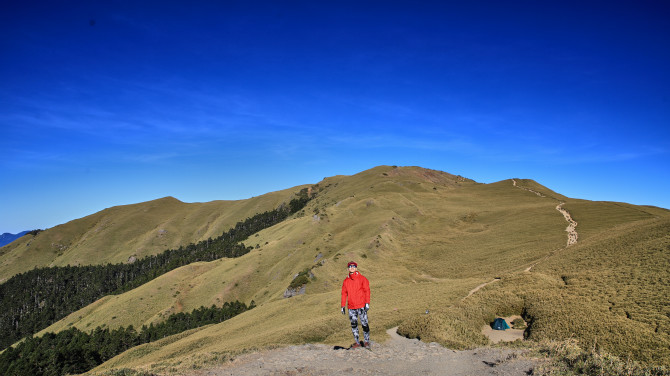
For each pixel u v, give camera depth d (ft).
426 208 553.64
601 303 82.28
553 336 69.77
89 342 361.30
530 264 185.88
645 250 123.54
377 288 214.48
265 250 478.18
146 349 220.64
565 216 352.90
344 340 78.95
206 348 155.84
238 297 408.87
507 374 39.75
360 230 449.48
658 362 50.62
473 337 73.72
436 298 125.59
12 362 351.46
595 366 39.17
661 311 70.44
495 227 377.71
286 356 49.49
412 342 67.05
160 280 475.31
